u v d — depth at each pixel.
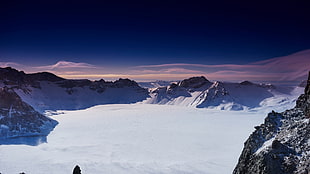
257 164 50.12
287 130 56.84
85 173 123.12
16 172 127.75
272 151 49.94
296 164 46.31
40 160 149.50
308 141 49.78
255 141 59.59
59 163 141.62
